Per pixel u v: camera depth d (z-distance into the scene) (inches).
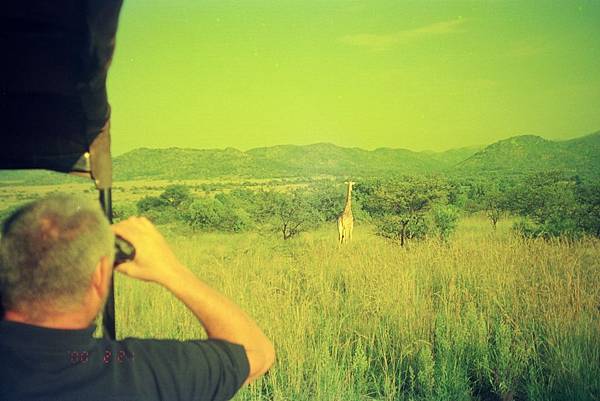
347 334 277.3
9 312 54.0
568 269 323.3
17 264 52.7
